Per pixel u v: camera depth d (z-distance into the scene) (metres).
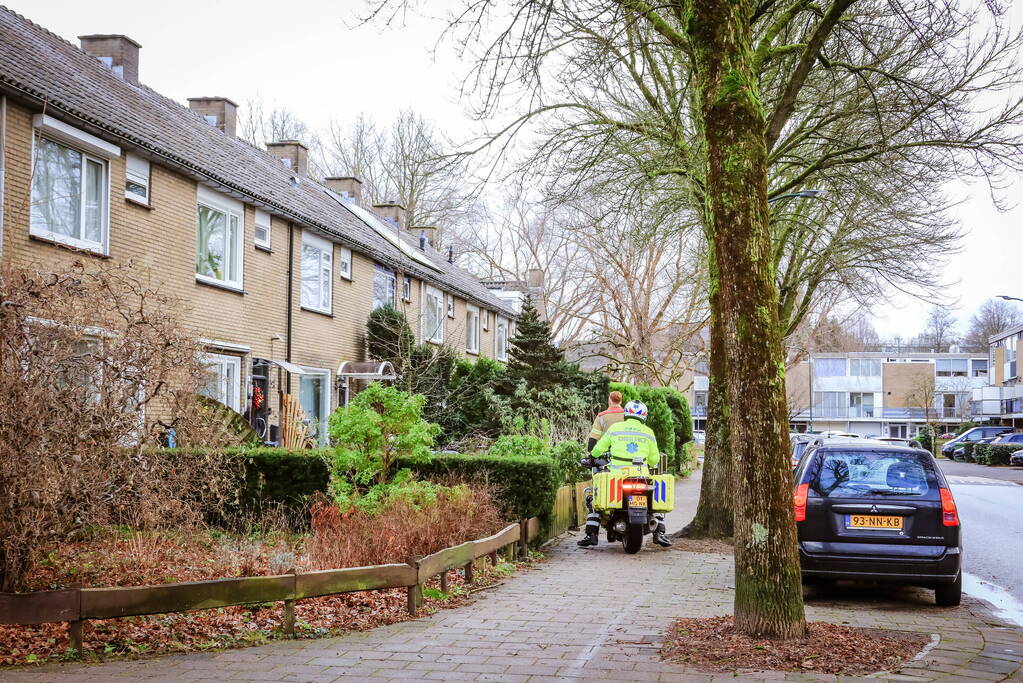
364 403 11.30
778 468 6.77
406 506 10.03
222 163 20.22
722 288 6.85
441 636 7.36
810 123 16.34
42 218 14.04
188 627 7.44
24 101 13.50
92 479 7.48
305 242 22.98
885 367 97.12
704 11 6.88
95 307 7.72
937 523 9.20
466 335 37.06
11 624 6.65
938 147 13.91
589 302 49.53
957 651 6.79
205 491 10.96
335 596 8.73
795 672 5.98
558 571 11.14
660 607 8.75
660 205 15.91
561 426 22.09
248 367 20.06
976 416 84.50
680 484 28.20
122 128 15.58
